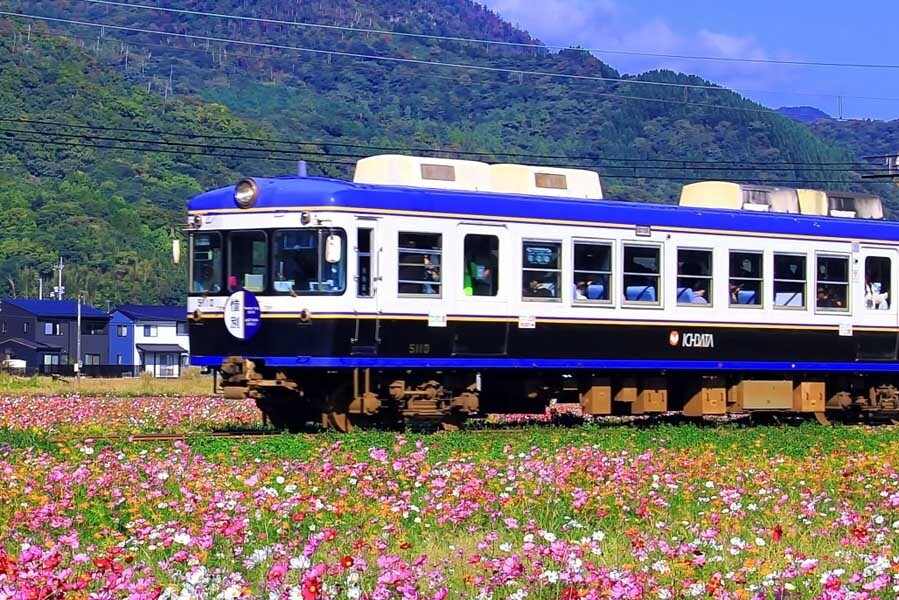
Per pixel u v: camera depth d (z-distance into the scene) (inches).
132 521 470.6
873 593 362.0
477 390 878.4
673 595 358.0
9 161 5423.2
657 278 917.2
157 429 895.7
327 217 792.9
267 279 808.3
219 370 837.2
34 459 622.5
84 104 5871.1
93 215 4972.9
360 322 796.6
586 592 346.3
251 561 394.6
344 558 356.2
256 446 705.0
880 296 1023.6
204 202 841.5
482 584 369.7
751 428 915.4
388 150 6747.1
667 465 645.3
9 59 6063.0
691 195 1019.3
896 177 2062.0
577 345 881.5
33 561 359.6
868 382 1051.9
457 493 525.0
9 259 4448.8
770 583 369.7
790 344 977.5
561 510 524.1
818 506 546.0
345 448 707.4
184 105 6437.0
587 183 928.3
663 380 958.4
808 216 994.7
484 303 841.5
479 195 844.0
